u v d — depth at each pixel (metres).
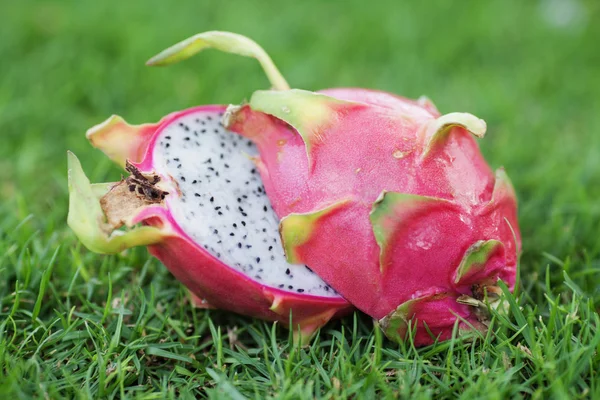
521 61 0.85
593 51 0.86
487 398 0.47
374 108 0.49
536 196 0.61
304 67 0.77
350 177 0.48
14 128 0.67
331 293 0.50
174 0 0.93
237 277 0.49
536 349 0.49
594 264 0.56
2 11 0.85
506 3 0.98
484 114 0.70
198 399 0.50
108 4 0.88
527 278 0.55
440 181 0.48
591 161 0.64
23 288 0.53
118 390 0.50
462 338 0.50
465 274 0.48
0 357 0.50
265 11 0.93
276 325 0.52
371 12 0.92
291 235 0.48
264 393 0.49
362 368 0.50
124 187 0.49
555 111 0.73
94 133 0.51
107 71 0.74
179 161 0.51
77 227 0.48
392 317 0.49
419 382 0.49
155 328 0.52
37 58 0.76
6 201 0.61
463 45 0.86
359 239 0.48
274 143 0.50
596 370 0.49
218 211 0.50
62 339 0.51
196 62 0.78
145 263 0.56
